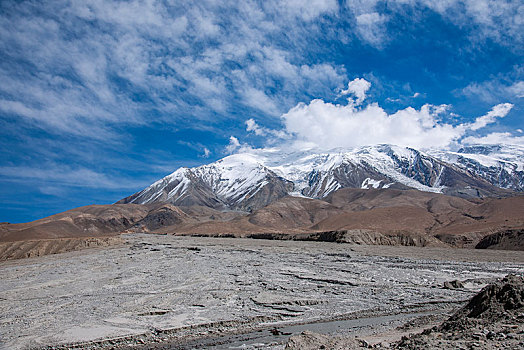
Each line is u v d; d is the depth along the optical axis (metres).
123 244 115.31
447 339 15.80
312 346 17.53
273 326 29.61
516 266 57.38
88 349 25.88
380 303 35.88
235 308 34.94
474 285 43.09
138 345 26.30
